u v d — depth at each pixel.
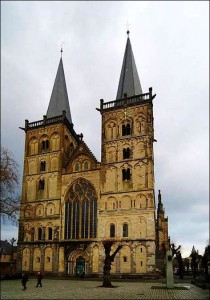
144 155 69.06
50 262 69.19
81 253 67.31
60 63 94.62
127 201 66.88
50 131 81.56
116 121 75.00
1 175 55.34
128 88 79.25
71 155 77.38
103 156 72.88
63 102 87.62
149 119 71.62
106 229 66.62
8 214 55.38
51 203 74.31
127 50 85.75
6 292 35.56
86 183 72.38
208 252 85.88
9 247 136.88
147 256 61.16
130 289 40.22
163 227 78.38
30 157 81.56
